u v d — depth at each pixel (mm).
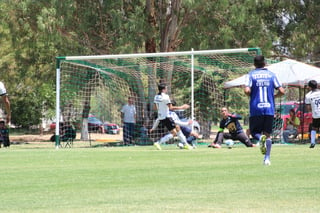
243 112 104188
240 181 26594
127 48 78562
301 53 96438
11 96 140250
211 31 85312
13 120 144875
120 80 81375
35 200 21906
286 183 25688
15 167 34906
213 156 42125
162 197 22172
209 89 86000
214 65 79688
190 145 57969
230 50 63750
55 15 80938
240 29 87188
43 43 97500
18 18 89000
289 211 18953
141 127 73938
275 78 34719
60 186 25875
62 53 93375
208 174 29656
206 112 85812
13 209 19953
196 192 23375
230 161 37281
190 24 85312
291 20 99938
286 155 41781
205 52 64062
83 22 86438
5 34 100125
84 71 79062
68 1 80938
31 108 141750
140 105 79688
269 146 34188
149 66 79062
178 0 84312
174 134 54312
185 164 35625
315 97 53188
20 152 49906
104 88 82312
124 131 73000
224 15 85500
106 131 104625
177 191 23750
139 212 19016
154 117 74375
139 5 87625
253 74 34844
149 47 87812
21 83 130375
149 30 82375
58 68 65188
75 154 46125
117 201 21344
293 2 96625
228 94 102125
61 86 77812
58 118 63750
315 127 53438
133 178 28469
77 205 20609
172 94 88125
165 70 80688
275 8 99438
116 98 82688
